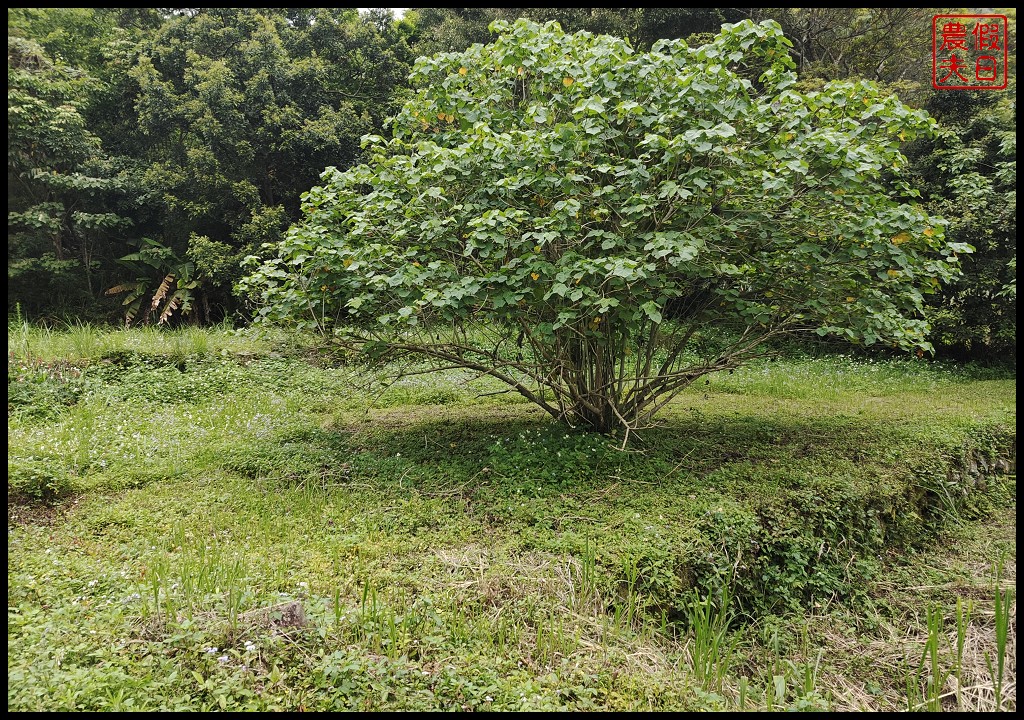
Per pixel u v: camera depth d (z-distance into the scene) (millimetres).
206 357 8258
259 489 4512
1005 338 10414
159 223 13375
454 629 2771
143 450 5180
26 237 12742
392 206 4559
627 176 4293
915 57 12211
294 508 4184
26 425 5723
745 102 4285
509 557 3531
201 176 11758
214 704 2219
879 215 4414
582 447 5117
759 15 12773
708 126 4039
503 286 4312
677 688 2570
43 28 13766
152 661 2424
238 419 6344
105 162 12305
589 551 3406
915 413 6891
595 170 4457
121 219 12773
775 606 3828
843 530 4414
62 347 7777
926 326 5023
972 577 4430
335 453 5309
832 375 9430
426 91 5059
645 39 13242
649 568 3432
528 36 4801
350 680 2363
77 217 12109
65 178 11695
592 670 2576
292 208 13750
